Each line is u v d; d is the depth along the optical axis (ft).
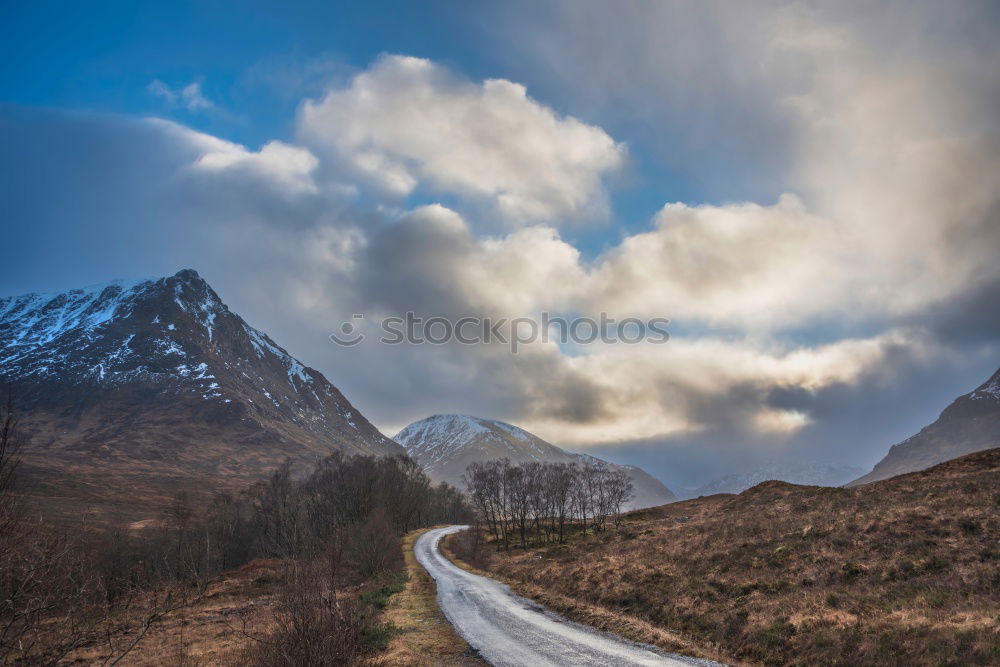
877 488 178.40
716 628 81.51
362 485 349.82
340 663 57.06
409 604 113.80
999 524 103.04
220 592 154.40
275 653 54.85
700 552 133.28
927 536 106.11
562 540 317.22
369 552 175.63
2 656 28.84
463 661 67.36
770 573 104.83
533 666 64.54
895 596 79.20
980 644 54.44
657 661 66.23
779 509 173.37
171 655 80.59
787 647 68.85
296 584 58.75
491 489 389.19
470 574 176.65
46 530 30.89
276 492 334.44
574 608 102.78
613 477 393.50
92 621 35.55
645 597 105.70
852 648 62.90
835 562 102.99
